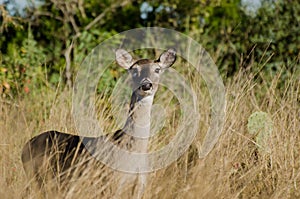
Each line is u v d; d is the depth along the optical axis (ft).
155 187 35.12
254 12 72.18
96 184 34.53
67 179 36.35
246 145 41.29
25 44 63.16
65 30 70.33
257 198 37.70
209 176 36.09
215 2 73.67
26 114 47.29
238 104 44.24
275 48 68.95
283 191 37.93
